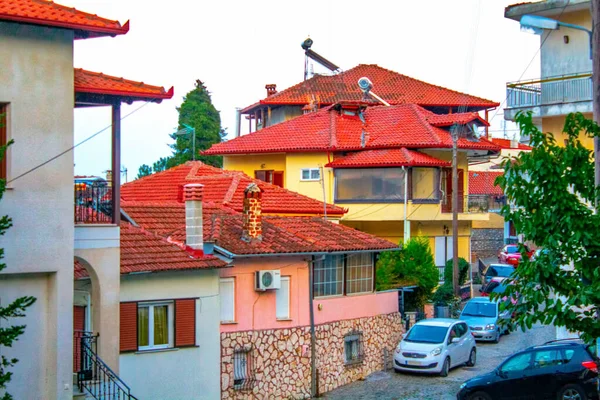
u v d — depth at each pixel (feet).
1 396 52.34
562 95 93.76
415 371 94.27
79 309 67.77
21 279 54.34
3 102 53.26
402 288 109.81
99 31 55.62
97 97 61.16
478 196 159.43
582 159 43.75
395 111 164.25
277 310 84.58
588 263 42.39
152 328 71.92
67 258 55.21
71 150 55.62
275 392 82.38
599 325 41.75
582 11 95.50
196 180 126.31
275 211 118.62
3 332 42.57
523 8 96.68
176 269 71.77
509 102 98.07
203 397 74.84
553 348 73.36
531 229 43.16
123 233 76.02
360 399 84.23
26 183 53.72
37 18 52.70
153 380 70.79
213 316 75.97
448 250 157.48
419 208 148.66
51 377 54.60
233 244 80.53
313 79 203.10
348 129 160.45
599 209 42.37
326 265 91.15
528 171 43.96
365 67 214.90
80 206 62.39
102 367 60.85
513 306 43.45
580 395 70.59
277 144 159.63
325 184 156.04
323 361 88.22
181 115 209.05
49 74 54.95
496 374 74.59
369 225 153.99
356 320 94.48
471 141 156.56
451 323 98.78
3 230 48.14
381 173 149.59
